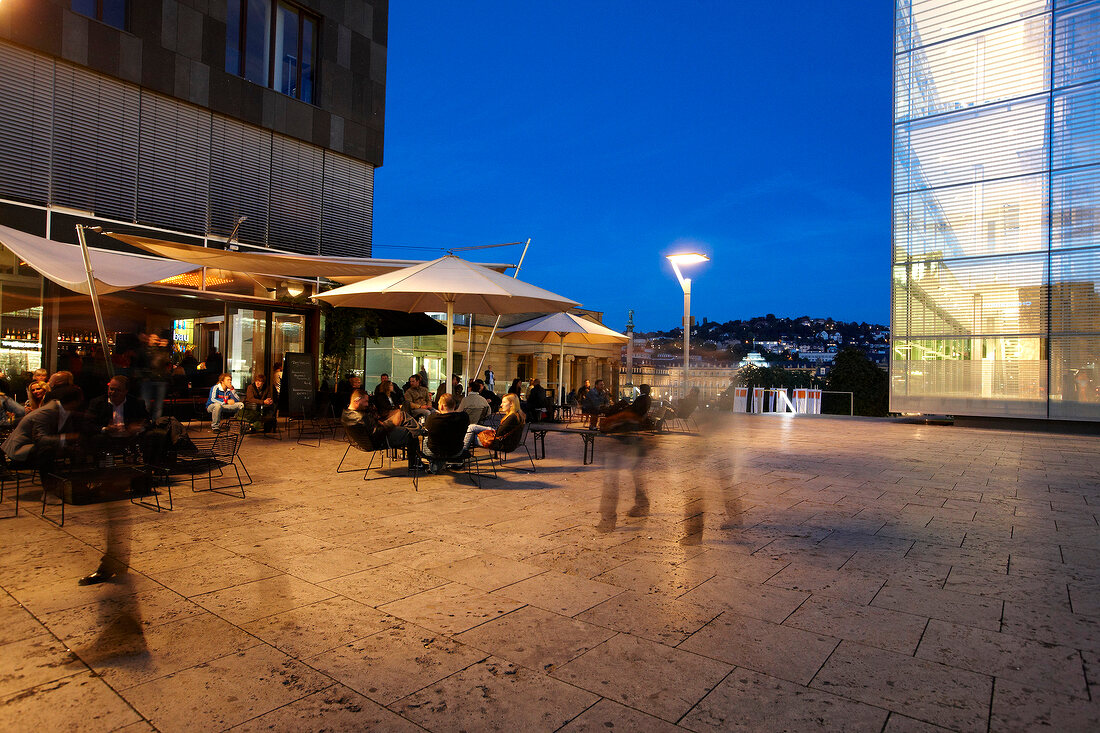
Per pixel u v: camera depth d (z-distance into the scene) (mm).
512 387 14227
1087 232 16234
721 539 5434
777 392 25453
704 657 3164
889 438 14688
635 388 11445
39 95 11797
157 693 2730
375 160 17641
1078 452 12164
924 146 18594
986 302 17609
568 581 4277
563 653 3184
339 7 16672
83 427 5828
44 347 11734
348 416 8188
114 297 12688
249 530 5473
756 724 2559
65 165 12109
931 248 18438
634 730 2508
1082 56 16328
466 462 8758
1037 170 16922
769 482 8406
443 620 3588
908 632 3516
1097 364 16109
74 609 3648
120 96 12844
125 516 4227
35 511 5977
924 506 6984
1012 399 17188
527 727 2516
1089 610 3879
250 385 13250
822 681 2936
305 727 2490
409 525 5758
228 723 2506
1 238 9117
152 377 7707
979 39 17719
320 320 16094
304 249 16109
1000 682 2945
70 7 12102
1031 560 4934
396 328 16828
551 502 6867
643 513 6332
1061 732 2527
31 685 2775
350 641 3293
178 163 13711
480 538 5352
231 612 3650
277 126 15375
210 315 14297
